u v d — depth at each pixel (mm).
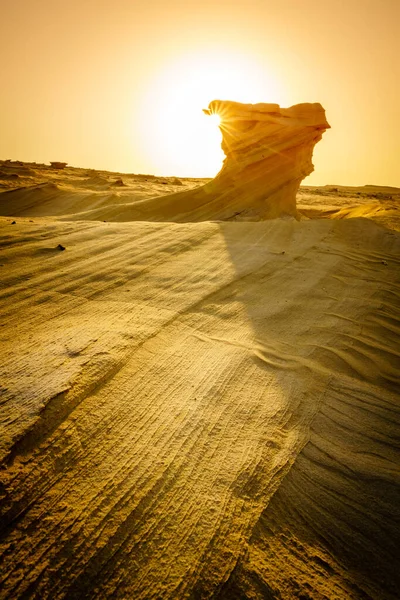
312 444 2426
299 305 4656
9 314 3631
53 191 19812
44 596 1433
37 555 1551
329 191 45750
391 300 5098
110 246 6191
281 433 2473
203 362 3143
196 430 2371
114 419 2328
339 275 5961
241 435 2393
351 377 3256
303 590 1606
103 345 3021
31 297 4062
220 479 2051
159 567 1597
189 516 1824
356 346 3791
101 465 2010
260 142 13773
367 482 2182
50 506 1739
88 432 2180
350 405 2873
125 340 3195
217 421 2479
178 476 2029
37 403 2178
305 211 19000
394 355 3717
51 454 1969
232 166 14195
